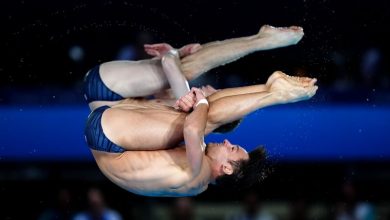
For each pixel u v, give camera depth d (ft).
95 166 36.40
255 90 20.48
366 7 37.60
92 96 21.57
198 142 18.92
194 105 19.62
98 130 20.25
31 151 33.81
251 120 33.55
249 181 21.31
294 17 37.55
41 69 37.47
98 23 39.11
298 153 33.68
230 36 38.52
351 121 34.12
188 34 38.42
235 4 38.27
